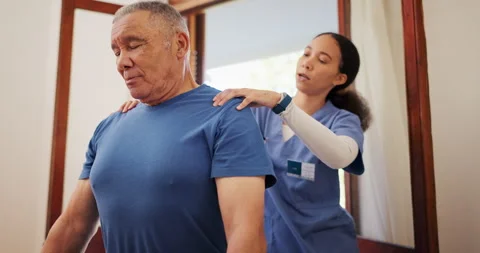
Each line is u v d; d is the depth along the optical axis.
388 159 1.27
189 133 0.68
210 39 2.34
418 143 1.08
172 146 0.67
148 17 0.69
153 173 0.67
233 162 0.65
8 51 1.85
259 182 0.65
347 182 1.42
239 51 2.33
